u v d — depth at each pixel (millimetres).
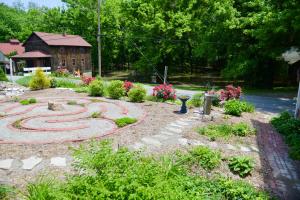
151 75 40094
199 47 29891
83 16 51094
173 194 3945
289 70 31484
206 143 8875
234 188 6020
